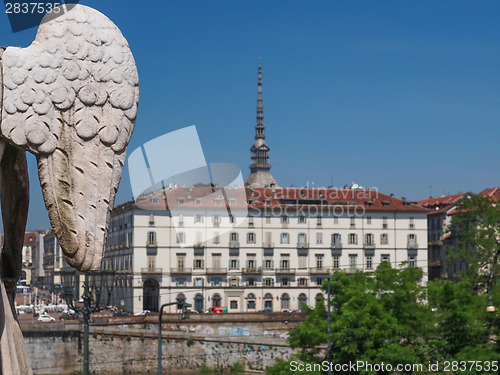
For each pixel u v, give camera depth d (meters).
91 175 8.68
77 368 83.31
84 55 8.62
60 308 90.00
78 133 8.60
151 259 110.69
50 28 8.56
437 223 159.62
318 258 130.50
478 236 80.50
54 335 83.00
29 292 107.12
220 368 90.88
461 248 84.38
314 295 128.50
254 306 124.00
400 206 136.38
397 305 51.66
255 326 96.88
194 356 90.75
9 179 9.44
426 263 136.25
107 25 8.80
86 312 43.09
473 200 82.50
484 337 50.59
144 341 88.81
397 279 53.59
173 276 113.69
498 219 80.69
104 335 86.38
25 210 9.61
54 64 8.50
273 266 126.75
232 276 122.38
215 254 120.00
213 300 119.56
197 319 94.69
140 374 87.88
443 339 50.06
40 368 81.50
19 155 9.40
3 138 8.52
